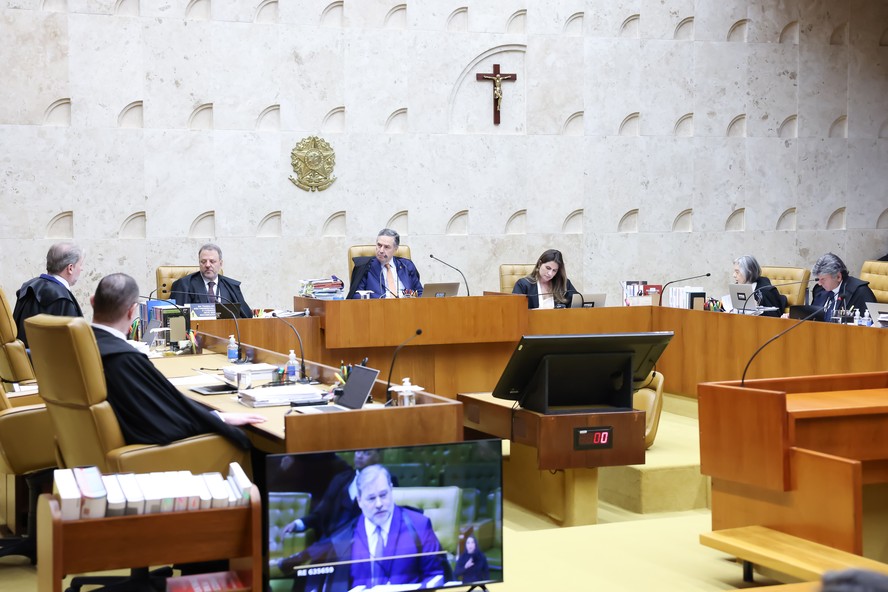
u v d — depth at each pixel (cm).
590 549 453
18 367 552
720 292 1206
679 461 605
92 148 966
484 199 1104
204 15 998
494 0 1096
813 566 347
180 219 998
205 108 1002
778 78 1216
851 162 1253
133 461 381
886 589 136
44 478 472
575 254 1143
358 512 335
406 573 339
